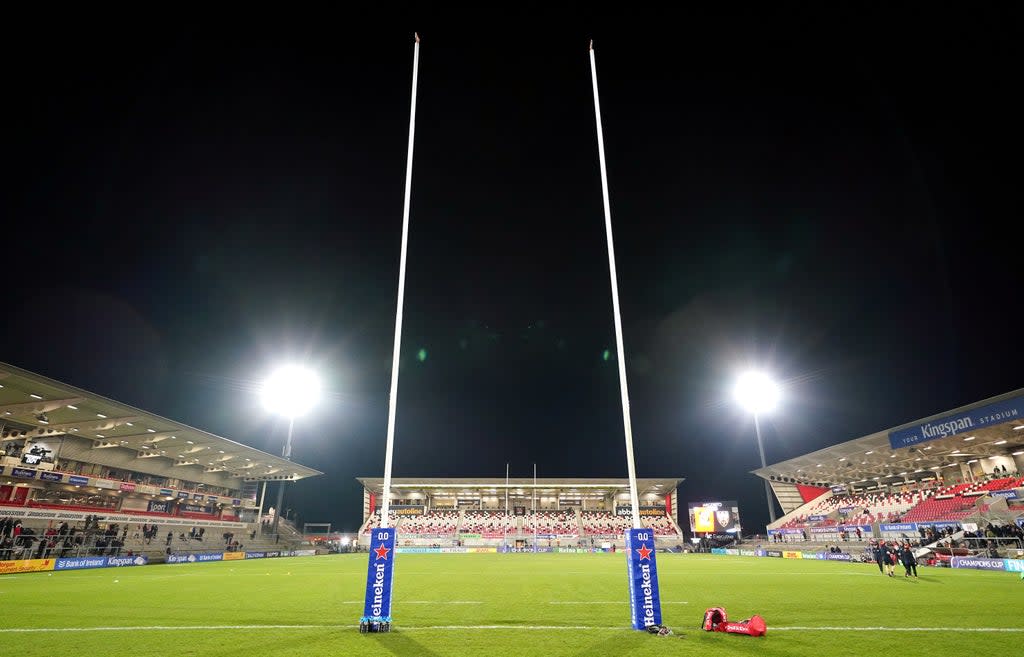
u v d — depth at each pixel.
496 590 15.49
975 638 8.16
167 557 32.72
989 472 36.94
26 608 11.75
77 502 35.19
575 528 65.06
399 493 68.06
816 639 8.02
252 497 54.56
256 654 7.15
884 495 45.88
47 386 25.55
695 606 11.82
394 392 9.76
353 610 11.32
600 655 7.03
